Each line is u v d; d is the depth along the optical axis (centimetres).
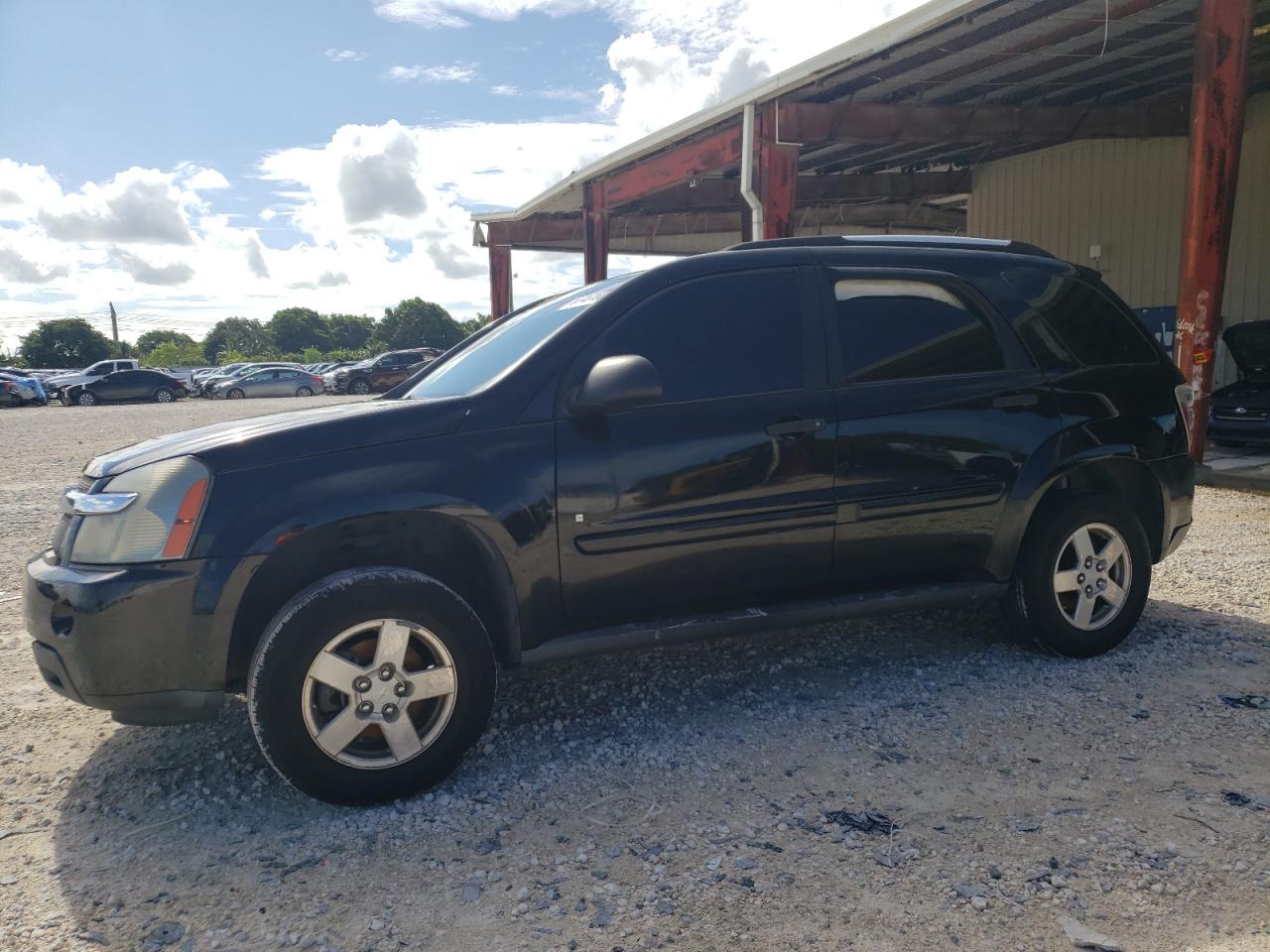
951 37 966
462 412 298
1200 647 399
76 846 261
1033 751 302
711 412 321
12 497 937
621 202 1620
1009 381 369
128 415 2544
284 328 17000
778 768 296
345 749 276
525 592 299
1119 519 383
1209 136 841
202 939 216
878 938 208
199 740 332
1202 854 238
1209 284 862
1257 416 991
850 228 2167
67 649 263
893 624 443
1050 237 1606
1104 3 905
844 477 336
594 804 276
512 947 209
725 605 331
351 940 214
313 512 273
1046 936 207
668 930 213
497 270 2247
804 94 1157
